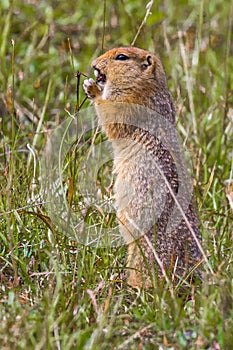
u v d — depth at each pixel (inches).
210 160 497.0
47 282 363.3
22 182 423.2
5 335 306.2
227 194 421.1
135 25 587.2
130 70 407.5
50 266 373.1
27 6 651.5
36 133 473.1
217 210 434.6
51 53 603.2
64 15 673.0
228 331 310.7
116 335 322.0
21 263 371.9
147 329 327.6
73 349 307.4
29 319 318.3
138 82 406.9
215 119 534.3
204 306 329.7
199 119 522.3
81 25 655.1
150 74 408.5
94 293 349.7
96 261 383.6
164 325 321.4
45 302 329.1
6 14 640.4
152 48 572.4
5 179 424.2
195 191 443.2
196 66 560.4
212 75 562.3
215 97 548.1
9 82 558.6
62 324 318.3
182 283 359.9
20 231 399.5
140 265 368.8
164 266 377.1
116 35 641.0
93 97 417.4
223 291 330.3
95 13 670.5
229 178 470.9
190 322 333.1
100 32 645.3
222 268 370.9
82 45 633.0
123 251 400.2
